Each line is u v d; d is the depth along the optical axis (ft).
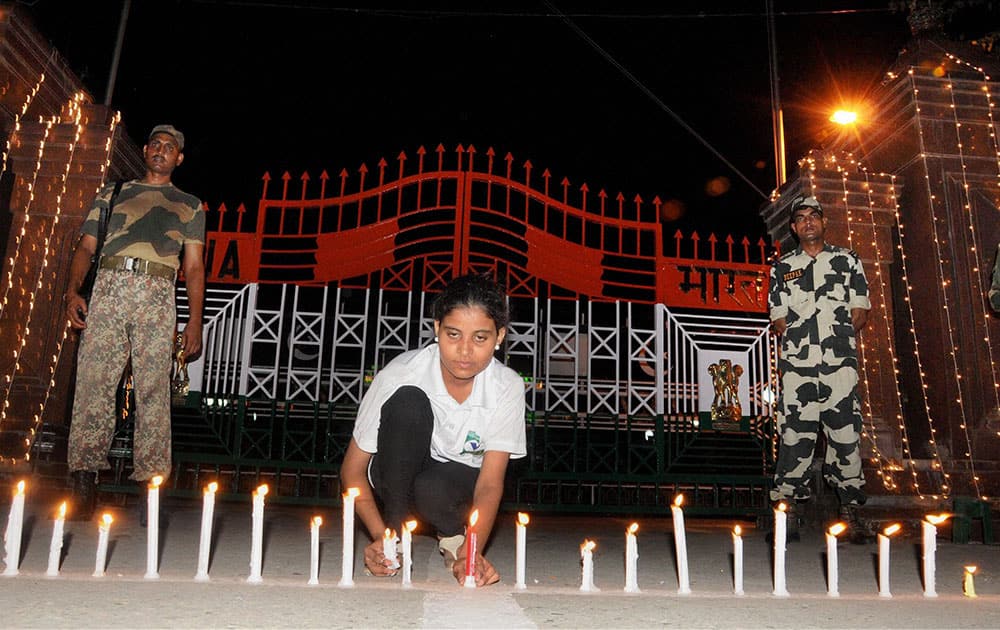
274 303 35.01
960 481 16.49
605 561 10.83
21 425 15.88
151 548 7.21
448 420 8.56
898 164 18.80
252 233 19.20
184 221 12.46
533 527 16.19
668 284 19.67
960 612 6.98
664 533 15.60
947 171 17.89
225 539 11.41
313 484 19.57
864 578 9.66
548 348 19.54
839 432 14.20
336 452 18.21
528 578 8.94
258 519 7.26
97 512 14.52
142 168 18.80
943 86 18.25
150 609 5.87
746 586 8.71
